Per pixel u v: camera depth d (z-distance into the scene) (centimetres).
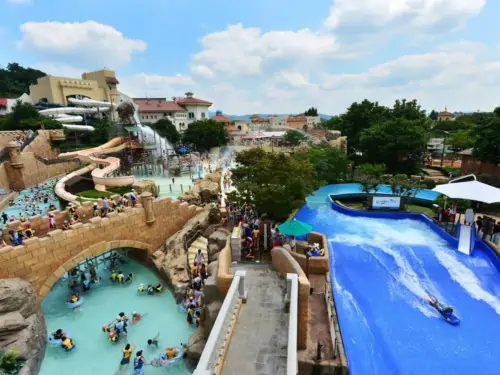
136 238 2427
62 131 5997
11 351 1352
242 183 2492
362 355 1341
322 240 2166
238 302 1205
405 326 1525
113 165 4397
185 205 2866
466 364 1315
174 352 1533
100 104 8200
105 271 2431
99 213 2469
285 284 1399
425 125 6238
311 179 2838
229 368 909
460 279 1919
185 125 10631
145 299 2039
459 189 2409
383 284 1873
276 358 948
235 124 12369
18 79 10956
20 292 1620
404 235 2617
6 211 3488
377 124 5641
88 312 1916
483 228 2331
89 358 1563
